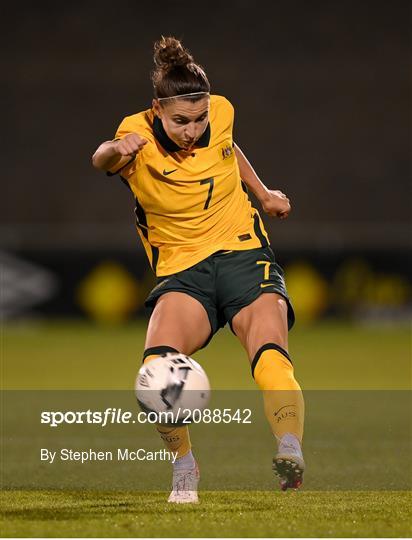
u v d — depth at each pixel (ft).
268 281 57.41
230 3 331.77
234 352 197.26
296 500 58.39
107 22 331.57
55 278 262.26
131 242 269.44
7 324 258.98
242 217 59.16
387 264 262.06
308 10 330.95
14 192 323.98
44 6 331.36
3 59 328.08
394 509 53.78
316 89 328.49
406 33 330.13
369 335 231.09
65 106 327.26
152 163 56.54
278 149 326.85
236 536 45.73
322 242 262.88
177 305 56.75
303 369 159.22
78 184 323.57
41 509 54.13
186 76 54.19
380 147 327.26
